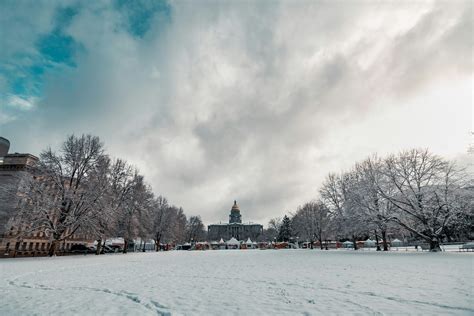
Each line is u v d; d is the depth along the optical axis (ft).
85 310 27.07
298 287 38.24
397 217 129.29
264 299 30.83
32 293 35.78
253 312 25.53
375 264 68.54
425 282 39.06
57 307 28.30
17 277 51.39
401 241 238.07
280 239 409.28
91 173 126.00
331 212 180.24
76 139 127.75
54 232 114.42
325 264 73.10
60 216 118.11
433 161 123.03
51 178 117.19
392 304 27.14
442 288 34.30
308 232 269.23
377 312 24.53
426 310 24.71
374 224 138.82
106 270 64.28
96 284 42.83
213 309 26.78
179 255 148.15
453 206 114.83
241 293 34.58
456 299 28.25
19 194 113.29
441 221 120.47
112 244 232.73
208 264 81.15
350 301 28.94
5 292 36.58
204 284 42.29
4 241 170.60
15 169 183.73
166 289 38.01
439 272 49.01
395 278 43.80
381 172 135.23
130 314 25.59
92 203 118.83
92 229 120.37
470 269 52.06
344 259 89.76
